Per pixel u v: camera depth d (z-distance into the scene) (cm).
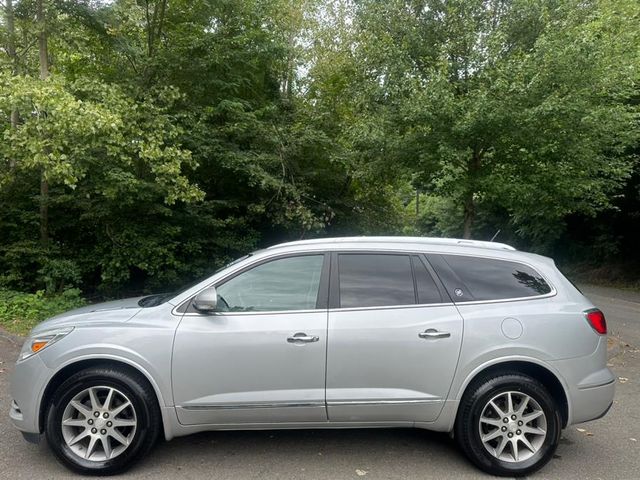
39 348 382
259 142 1255
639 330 976
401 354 381
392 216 1684
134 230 1133
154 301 427
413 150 927
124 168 1033
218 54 1151
